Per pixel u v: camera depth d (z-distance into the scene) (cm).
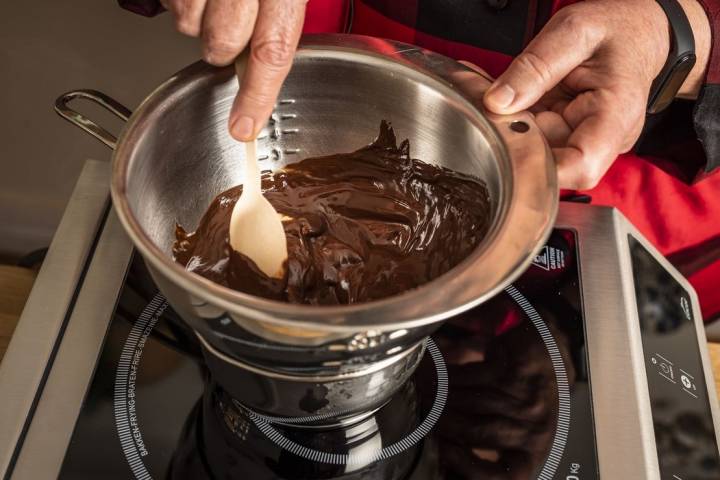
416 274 79
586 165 78
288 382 62
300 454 68
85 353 72
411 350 63
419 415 71
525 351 75
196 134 74
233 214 73
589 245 83
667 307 81
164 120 68
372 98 76
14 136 144
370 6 114
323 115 78
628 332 76
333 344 54
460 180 76
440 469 67
